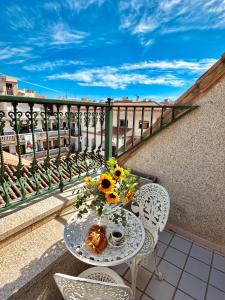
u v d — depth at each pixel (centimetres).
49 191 186
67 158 203
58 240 151
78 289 94
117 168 143
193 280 193
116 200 127
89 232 132
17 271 123
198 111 212
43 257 134
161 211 190
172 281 191
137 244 133
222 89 194
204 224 235
